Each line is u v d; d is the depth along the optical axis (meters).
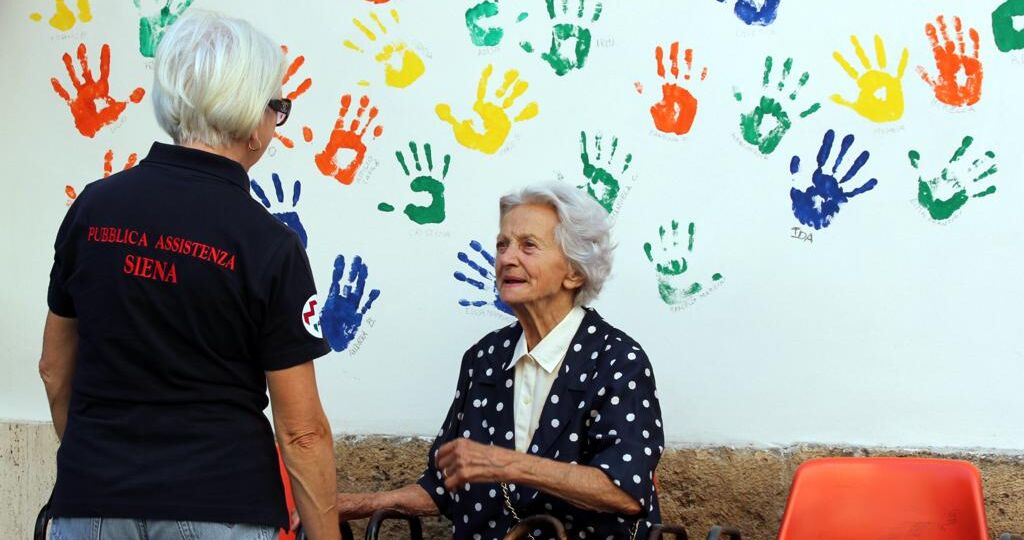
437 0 3.66
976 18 3.27
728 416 3.42
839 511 2.94
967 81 3.28
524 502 2.81
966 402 3.27
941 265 3.29
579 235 2.86
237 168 2.29
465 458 2.57
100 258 2.22
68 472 2.22
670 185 3.47
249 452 2.26
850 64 3.35
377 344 3.70
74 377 2.29
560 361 2.89
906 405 3.30
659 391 3.46
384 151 3.70
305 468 2.30
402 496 2.99
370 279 3.71
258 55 2.29
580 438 2.79
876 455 3.30
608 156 3.52
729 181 3.43
